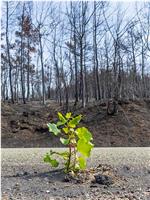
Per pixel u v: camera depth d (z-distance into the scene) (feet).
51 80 149.28
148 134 78.28
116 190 24.27
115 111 85.97
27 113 91.45
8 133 80.79
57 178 27.43
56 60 112.47
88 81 131.03
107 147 67.72
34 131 82.28
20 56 120.47
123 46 113.09
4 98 127.44
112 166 32.58
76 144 27.78
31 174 29.19
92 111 88.58
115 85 92.73
